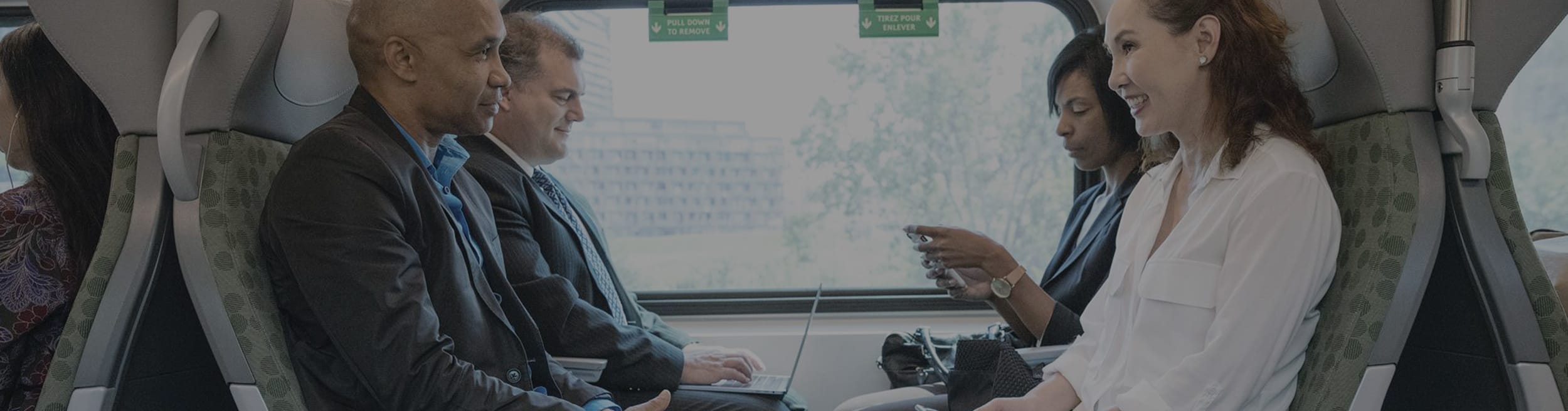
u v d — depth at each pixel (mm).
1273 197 1814
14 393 2035
